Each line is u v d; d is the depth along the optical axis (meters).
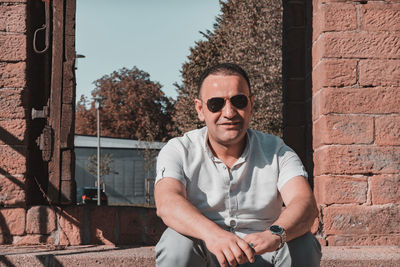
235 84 2.53
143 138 37.75
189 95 26.55
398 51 4.81
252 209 2.60
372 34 4.82
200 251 2.39
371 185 4.71
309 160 5.77
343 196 4.68
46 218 4.79
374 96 4.78
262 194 2.61
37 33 5.40
